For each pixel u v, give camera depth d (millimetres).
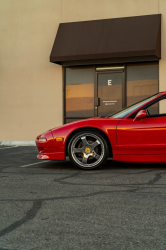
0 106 11547
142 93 10203
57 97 11047
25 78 11359
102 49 9648
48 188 4172
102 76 10594
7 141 11516
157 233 2564
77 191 3980
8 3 11555
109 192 3904
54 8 11078
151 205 3330
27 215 3062
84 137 5543
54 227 2725
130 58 10141
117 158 5492
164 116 5492
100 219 2916
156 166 5891
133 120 5480
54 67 11070
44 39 11180
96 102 10633
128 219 2906
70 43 10172
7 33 11562
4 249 2303
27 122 11344
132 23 9898
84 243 2383
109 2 10461
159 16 9812
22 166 6184
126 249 2270
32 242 2414
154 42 9281
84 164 5559
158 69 10023
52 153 5648
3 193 3936
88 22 10469
